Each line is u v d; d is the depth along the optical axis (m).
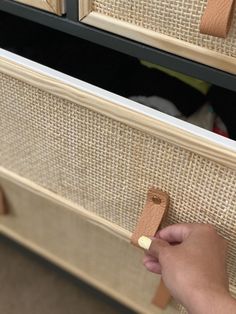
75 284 0.70
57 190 0.49
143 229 0.41
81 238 0.58
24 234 0.67
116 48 0.40
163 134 0.35
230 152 0.33
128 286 0.61
